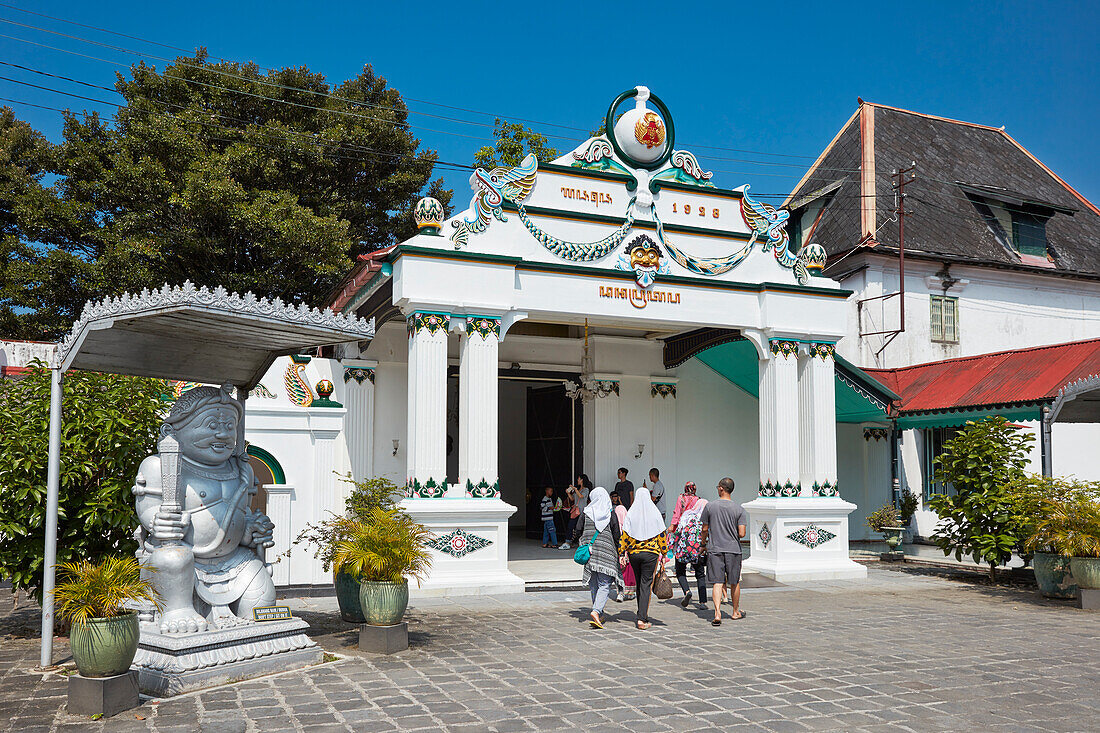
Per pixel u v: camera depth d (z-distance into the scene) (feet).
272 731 19.43
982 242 80.33
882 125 90.27
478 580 40.73
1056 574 40.81
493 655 27.53
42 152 81.71
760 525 49.52
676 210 48.55
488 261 42.65
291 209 77.05
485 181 43.70
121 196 77.46
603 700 22.13
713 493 61.67
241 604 25.84
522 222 44.42
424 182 92.07
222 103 85.76
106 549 30.60
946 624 34.14
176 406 25.81
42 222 77.56
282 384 41.16
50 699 22.04
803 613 36.78
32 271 75.41
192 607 24.79
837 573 48.44
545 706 21.56
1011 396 52.03
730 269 49.29
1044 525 41.24
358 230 89.04
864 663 26.78
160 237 76.48
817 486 49.85
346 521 31.58
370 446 50.24
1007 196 82.23
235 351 28.86
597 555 32.76
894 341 74.18
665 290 47.42
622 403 59.77
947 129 94.89
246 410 39.81
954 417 55.93
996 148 95.96
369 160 88.63
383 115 89.76
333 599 38.27
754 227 50.39
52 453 25.79
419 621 33.83
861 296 75.00
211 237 77.61
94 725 19.81
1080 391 43.96
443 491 40.83
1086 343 53.98
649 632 31.94
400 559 28.27
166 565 24.23
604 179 46.91
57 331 75.51
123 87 84.38
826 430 50.31
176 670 22.62
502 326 42.98
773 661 26.99
